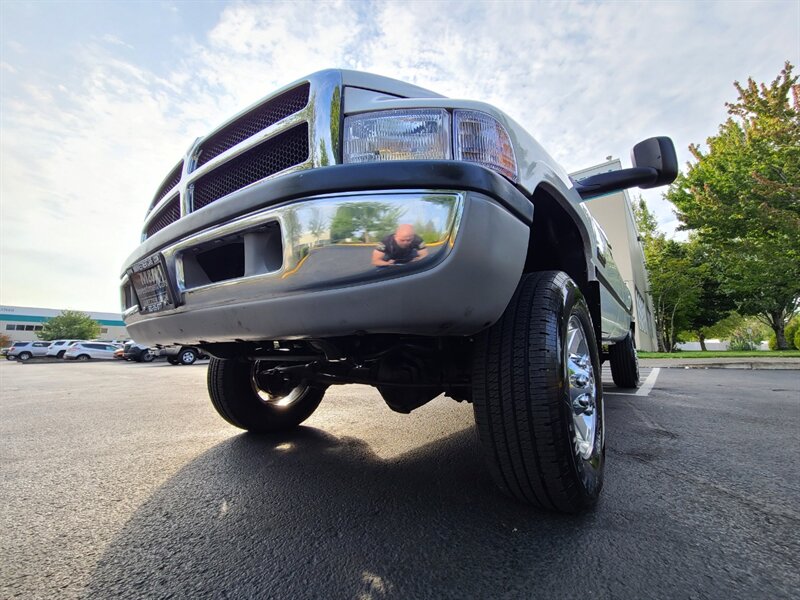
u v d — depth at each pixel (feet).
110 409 13.88
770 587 3.51
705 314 89.15
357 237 3.84
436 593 3.49
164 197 6.79
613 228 54.54
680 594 3.43
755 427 9.61
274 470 6.77
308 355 6.28
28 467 7.20
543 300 5.08
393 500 5.48
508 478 4.83
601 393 6.16
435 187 3.83
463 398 6.64
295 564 3.99
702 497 5.42
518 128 5.39
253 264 4.42
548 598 3.40
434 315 3.81
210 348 6.68
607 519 4.80
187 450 8.11
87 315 190.80
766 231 43.39
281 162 4.96
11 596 3.56
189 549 4.33
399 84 5.29
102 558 4.18
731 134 46.52
